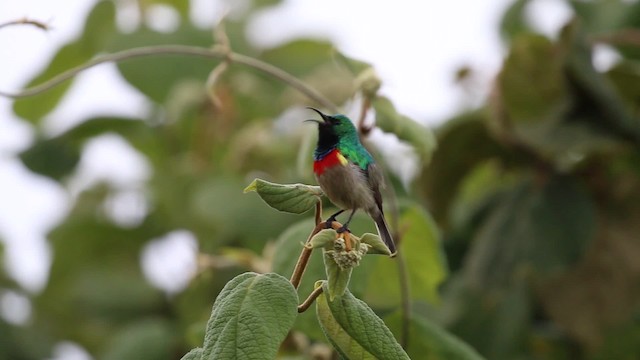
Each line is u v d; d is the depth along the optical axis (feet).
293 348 30.27
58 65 46.73
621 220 39.19
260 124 42.65
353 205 23.27
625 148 38.19
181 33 47.62
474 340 38.55
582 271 38.27
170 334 41.47
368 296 28.89
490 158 41.14
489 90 39.52
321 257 25.76
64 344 45.21
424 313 38.88
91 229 46.34
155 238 45.93
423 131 27.68
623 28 46.65
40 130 48.01
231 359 16.93
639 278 38.01
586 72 37.88
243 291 17.65
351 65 28.02
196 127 45.50
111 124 46.47
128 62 46.55
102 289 45.03
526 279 38.45
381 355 18.08
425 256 29.58
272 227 39.24
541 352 39.86
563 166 39.99
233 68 47.29
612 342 38.11
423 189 41.68
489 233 39.24
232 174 41.11
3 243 46.78
